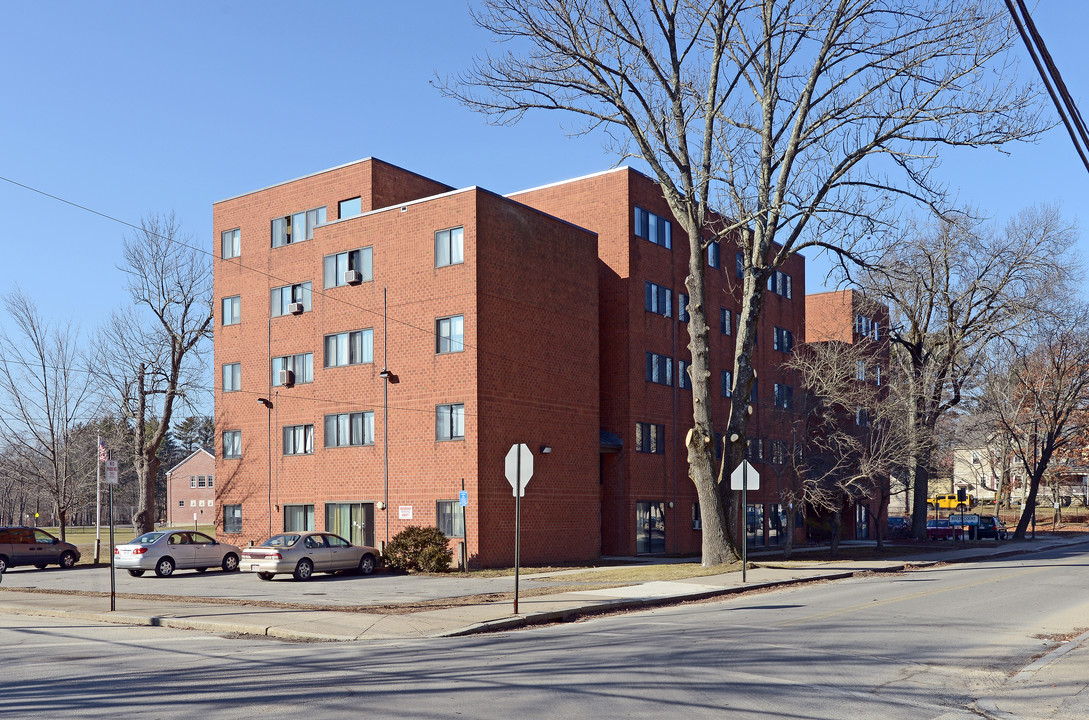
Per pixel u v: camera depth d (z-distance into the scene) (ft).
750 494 155.74
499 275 111.34
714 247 155.43
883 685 35.58
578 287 123.85
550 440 116.26
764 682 35.42
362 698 32.35
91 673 38.96
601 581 83.71
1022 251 149.38
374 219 120.16
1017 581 85.30
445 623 54.49
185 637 52.42
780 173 94.32
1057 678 37.35
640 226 137.18
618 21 87.86
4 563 117.80
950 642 46.65
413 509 112.16
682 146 93.66
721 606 66.08
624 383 132.67
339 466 121.80
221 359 142.61
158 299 158.81
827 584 84.53
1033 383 188.96
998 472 278.46
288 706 31.04
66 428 157.58
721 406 153.99
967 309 153.79
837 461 123.54
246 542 134.82
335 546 98.43
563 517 116.78
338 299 123.95
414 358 113.70
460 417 108.17
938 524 190.29
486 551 105.81
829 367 127.75
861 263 94.53
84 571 117.70
